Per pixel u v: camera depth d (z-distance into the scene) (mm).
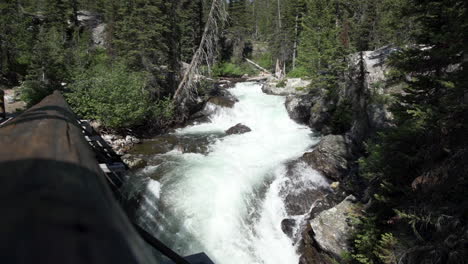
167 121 18500
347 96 17297
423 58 7305
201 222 9125
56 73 18094
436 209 5344
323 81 20594
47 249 445
